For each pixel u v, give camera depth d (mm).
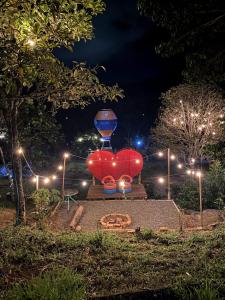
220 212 11453
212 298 3904
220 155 9875
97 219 10906
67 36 7105
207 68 7555
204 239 7445
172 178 18391
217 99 15414
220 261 5660
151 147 21703
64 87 8492
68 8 6844
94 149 21922
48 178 11523
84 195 15773
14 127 9094
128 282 4926
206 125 15180
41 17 6211
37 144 17000
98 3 7461
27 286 4398
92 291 4617
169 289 4336
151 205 12078
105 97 8953
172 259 6082
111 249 6672
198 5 6855
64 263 5719
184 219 10781
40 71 5719
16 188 9336
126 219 10719
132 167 14242
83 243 6871
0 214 11703
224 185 13766
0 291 4402
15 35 5680
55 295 3967
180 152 17016
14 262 5578
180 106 15922
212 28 7055
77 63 8031
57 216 11125
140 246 7180
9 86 5023
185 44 7281
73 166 20359
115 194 13555
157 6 7062
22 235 7160
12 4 5367
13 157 9211
